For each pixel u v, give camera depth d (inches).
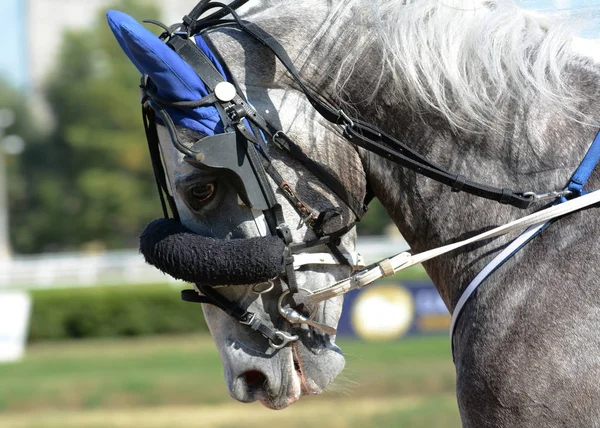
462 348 170.1
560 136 168.6
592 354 155.4
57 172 3223.4
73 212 3137.3
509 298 165.2
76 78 3193.9
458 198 176.1
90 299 1446.9
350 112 179.9
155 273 1647.4
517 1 183.3
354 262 184.2
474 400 164.9
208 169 172.6
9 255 3031.5
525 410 159.0
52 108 3245.6
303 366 183.5
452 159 174.9
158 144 186.2
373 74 178.4
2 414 673.0
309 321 179.8
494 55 171.0
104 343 1378.0
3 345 1147.9
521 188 168.9
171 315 1461.6
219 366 898.7
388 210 187.3
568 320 158.4
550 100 167.0
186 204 177.9
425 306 1079.0
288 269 175.5
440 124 175.3
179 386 727.7
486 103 170.9
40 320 1432.1
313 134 178.7
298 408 649.0
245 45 180.9
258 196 171.8
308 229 178.4
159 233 175.5
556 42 171.2
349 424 572.7
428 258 173.2
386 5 179.6
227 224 176.6
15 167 3248.0
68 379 805.2
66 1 4229.8
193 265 169.2
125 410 676.1
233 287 180.7
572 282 160.2
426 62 172.6
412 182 180.2
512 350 161.6
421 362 825.5
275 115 177.3
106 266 1642.5
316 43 181.2
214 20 187.0
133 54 168.4
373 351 930.1
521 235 166.7
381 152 175.2
